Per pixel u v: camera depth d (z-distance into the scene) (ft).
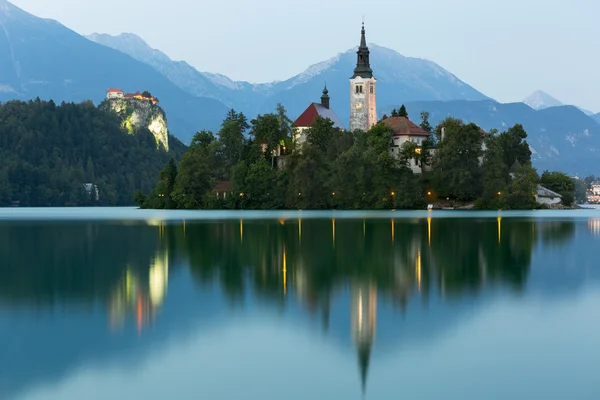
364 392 123.34
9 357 143.84
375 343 153.28
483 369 134.82
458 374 132.16
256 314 181.78
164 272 258.37
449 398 120.47
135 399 121.29
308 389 125.39
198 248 349.20
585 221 571.69
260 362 140.46
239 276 247.50
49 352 147.02
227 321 173.88
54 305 193.98
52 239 409.90
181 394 123.54
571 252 323.37
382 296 206.08
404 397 121.29
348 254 317.22
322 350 147.74
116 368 137.39
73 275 251.60
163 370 135.95
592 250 331.57
